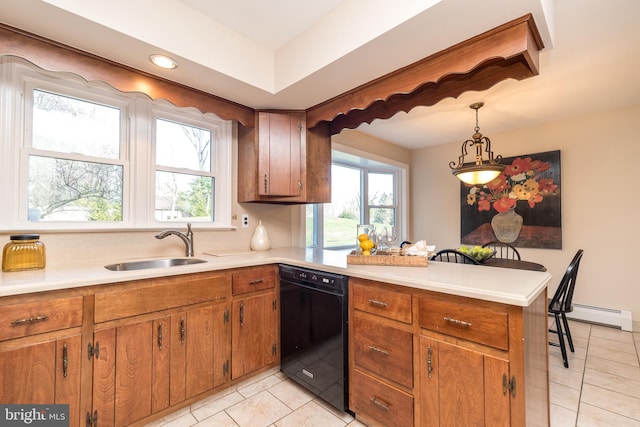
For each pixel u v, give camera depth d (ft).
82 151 6.19
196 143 8.03
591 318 10.39
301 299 6.40
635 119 9.87
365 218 14.98
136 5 4.77
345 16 5.24
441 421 4.20
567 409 5.75
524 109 10.11
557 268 11.29
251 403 5.94
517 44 4.33
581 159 10.84
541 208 11.63
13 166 5.38
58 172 5.90
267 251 8.42
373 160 13.39
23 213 5.49
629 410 5.71
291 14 5.59
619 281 10.15
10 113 5.33
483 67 5.45
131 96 6.77
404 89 5.69
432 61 5.28
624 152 10.07
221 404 5.90
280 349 6.98
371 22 4.81
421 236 15.49
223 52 5.90
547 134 11.53
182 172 7.69
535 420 3.98
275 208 9.55
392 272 5.11
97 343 4.52
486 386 3.79
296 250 8.71
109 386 4.63
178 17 5.25
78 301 4.36
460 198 14.05
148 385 5.03
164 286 5.24
